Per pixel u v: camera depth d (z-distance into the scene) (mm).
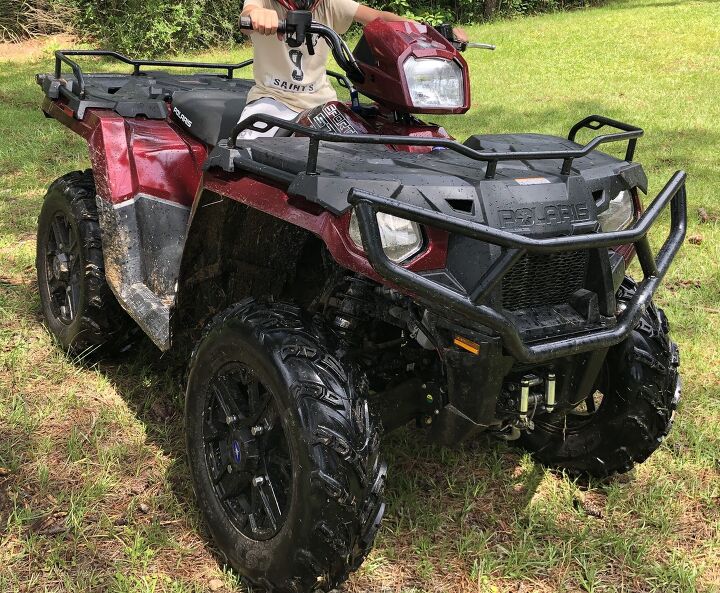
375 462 2191
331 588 2246
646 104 9484
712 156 7137
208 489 2535
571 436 3074
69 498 2748
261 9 2664
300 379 2170
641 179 2672
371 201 2039
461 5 17906
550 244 2055
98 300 3398
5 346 3773
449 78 2838
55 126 8133
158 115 3635
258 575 2332
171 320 2912
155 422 3273
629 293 2758
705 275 4824
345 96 9328
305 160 2361
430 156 2645
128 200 3283
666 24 15477
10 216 5543
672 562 2609
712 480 3057
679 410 3471
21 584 2381
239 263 2885
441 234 2213
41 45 14672
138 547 2514
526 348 2133
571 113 8977
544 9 19297
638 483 3043
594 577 2521
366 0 16766
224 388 2467
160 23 14406
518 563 2572
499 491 2975
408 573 2525
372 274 2109
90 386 3521
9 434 3117
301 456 2127
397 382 2676
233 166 2498
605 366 2916
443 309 2158
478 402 2223
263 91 3258
